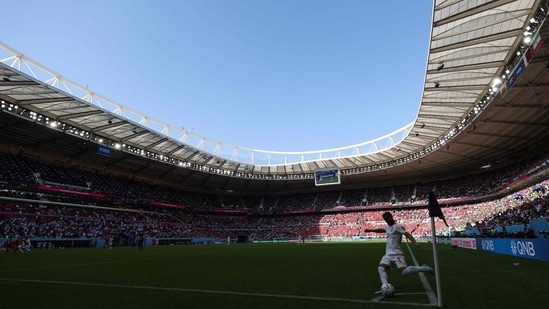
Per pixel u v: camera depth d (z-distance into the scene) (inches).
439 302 227.0
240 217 2871.6
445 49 853.2
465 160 2009.1
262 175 2628.0
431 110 1293.1
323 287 323.6
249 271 485.7
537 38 708.0
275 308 236.4
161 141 1772.9
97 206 1946.4
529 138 1537.9
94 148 1798.7
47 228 1555.1
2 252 1104.8
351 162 2303.2
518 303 232.7
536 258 540.1
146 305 254.2
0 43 995.3
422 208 2417.6
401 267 261.7
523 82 985.5
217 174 2436.0
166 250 1222.3
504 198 1815.9
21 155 1759.4
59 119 1417.3
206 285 350.3
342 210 2711.6
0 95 1178.0
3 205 1517.0
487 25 744.3
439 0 704.4
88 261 706.8
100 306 252.5
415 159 1987.0
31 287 348.5
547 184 1412.4
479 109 1180.5
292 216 2859.3
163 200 2427.4
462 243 1066.7
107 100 1460.4
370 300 254.7
